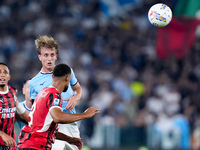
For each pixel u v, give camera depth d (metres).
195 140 42.72
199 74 56.59
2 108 22.09
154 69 56.62
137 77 54.69
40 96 20.44
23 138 20.53
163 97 49.41
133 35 61.38
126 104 47.16
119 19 63.03
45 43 23.36
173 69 56.12
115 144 42.22
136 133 42.56
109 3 63.69
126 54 59.25
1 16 60.59
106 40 60.53
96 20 62.28
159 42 52.00
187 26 50.88
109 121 45.84
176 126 44.72
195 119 47.44
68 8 62.06
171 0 63.56
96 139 42.00
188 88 53.56
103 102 48.91
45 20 60.34
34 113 20.44
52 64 23.55
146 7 64.25
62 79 20.52
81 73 53.53
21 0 61.94
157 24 24.91
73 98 23.31
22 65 53.16
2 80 22.08
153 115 46.69
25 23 60.31
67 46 57.75
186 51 51.75
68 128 25.05
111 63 57.91
